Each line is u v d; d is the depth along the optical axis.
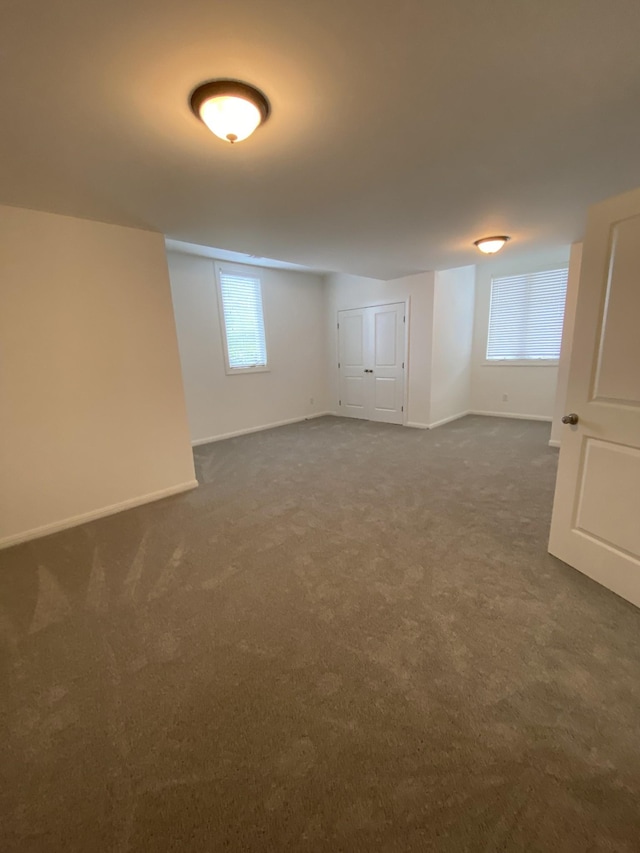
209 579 2.09
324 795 1.07
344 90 1.40
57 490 2.74
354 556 2.27
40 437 2.64
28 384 2.56
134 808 1.06
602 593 1.87
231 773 1.14
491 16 1.10
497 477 3.53
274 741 1.22
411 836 0.98
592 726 1.23
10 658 1.59
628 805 1.02
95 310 2.79
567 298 4.16
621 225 1.65
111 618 1.81
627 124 1.66
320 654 1.56
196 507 3.08
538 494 3.12
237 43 1.17
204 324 5.09
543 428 5.40
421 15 1.09
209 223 2.84
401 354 5.75
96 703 1.38
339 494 3.25
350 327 6.34
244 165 1.94
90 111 1.46
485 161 1.97
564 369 4.32
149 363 3.12
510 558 2.20
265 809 1.04
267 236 3.23
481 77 1.35
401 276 5.44
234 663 1.53
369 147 1.80
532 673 1.43
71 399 2.75
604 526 1.88
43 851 0.97
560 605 1.79
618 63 1.29
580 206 2.65
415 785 1.09
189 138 1.67
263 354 5.86
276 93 1.41
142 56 1.20
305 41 1.17
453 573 2.07
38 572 2.22
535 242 3.73
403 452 4.45
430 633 1.65
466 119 1.61
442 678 1.43
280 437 5.40
